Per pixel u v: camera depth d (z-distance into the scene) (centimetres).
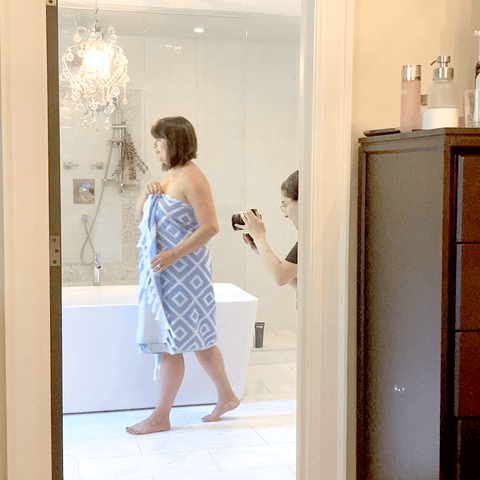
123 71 411
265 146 481
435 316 143
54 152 165
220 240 436
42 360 164
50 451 167
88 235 423
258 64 475
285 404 346
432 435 145
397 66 177
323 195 174
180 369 309
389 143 160
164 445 287
